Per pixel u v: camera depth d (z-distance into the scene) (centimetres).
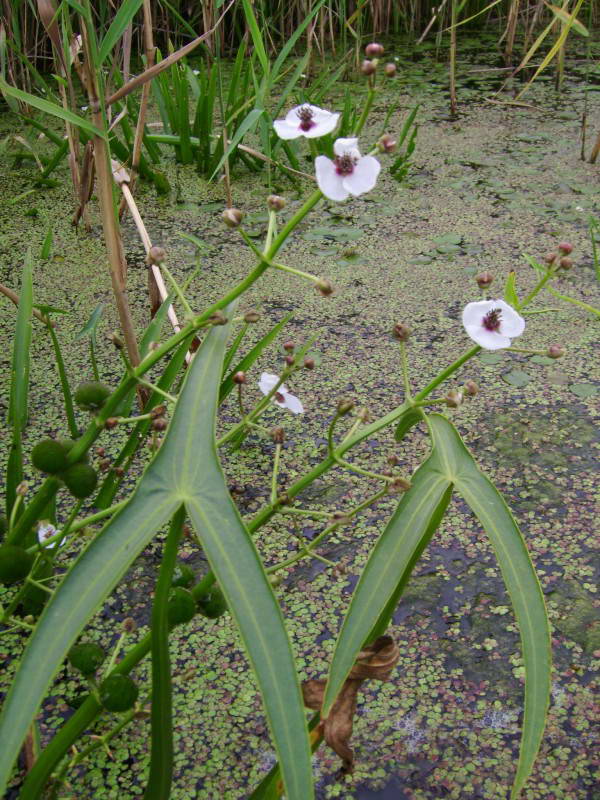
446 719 57
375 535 73
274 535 73
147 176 147
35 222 132
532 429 86
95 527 72
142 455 82
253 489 78
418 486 36
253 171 152
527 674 33
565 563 70
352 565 70
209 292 112
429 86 202
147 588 68
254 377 94
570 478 80
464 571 70
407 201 141
